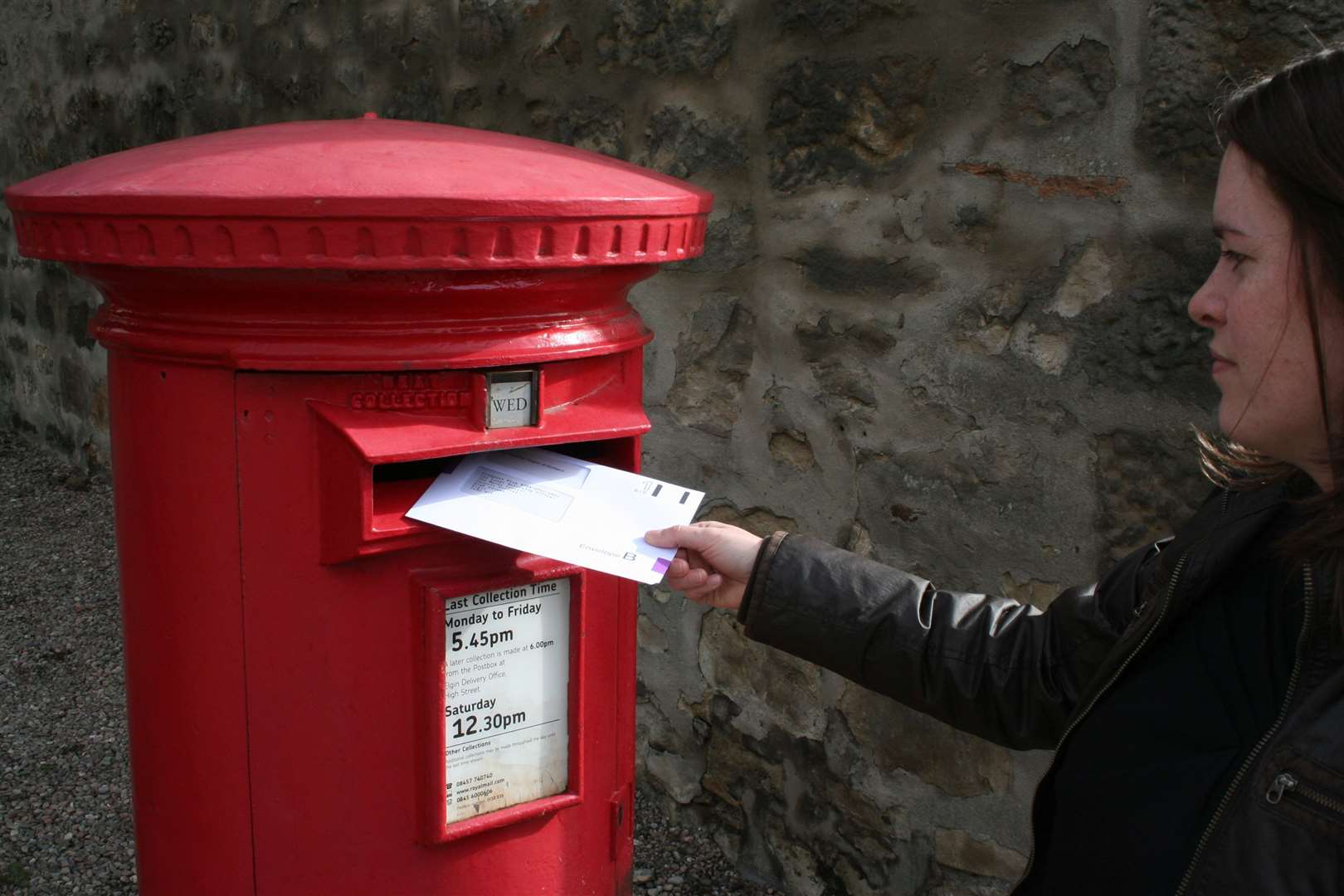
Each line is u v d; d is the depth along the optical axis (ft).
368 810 4.24
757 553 4.64
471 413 3.96
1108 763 3.50
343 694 4.11
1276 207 3.03
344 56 10.57
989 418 6.32
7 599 12.51
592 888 4.90
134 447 4.18
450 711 4.22
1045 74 5.84
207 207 3.47
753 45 7.13
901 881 7.20
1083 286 5.86
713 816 8.44
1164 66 5.39
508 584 4.21
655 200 4.00
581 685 4.54
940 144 6.34
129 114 14.42
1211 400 5.46
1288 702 3.05
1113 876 3.43
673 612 8.48
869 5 6.51
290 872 4.28
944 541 6.61
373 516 3.87
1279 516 3.36
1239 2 5.14
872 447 6.90
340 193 3.46
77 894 7.87
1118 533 5.87
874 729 7.21
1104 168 5.69
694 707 8.45
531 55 8.59
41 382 17.52
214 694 4.20
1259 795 2.94
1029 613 4.40
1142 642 3.48
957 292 6.37
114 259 3.65
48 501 15.62
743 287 7.50
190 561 4.11
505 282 3.82
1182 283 5.49
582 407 4.26
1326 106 2.90
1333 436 3.02
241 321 3.79
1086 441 5.94
